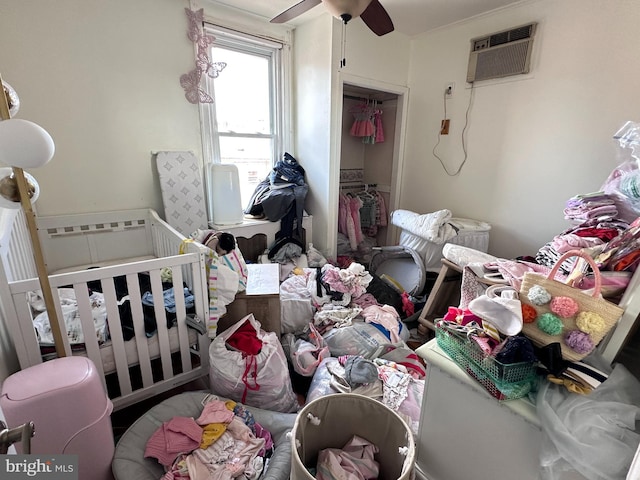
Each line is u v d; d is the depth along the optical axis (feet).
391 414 3.68
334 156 9.55
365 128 11.28
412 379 5.08
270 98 10.06
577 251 3.03
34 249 3.85
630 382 2.96
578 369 2.85
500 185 8.66
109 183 7.53
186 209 8.43
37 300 5.49
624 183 4.35
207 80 8.61
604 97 6.64
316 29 8.93
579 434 2.61
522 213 8.32
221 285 5.58
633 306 3.00
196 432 4.22
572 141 7.21
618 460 2.46
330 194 9.82
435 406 3.81
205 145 8.84
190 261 5.23
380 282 8.48
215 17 8.27
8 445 1.86
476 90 8.82
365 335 6.15
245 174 10.09
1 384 3.68
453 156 9.67
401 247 9.13
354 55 9.10
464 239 8.32
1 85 3.37
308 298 7.13
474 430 3.45
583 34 6.76
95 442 3.73
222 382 4.99
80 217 7.18
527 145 7.98
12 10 5.93
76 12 6.51
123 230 7.80
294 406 5.34
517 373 2.95
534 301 3.05
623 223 4.52
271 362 5.12
